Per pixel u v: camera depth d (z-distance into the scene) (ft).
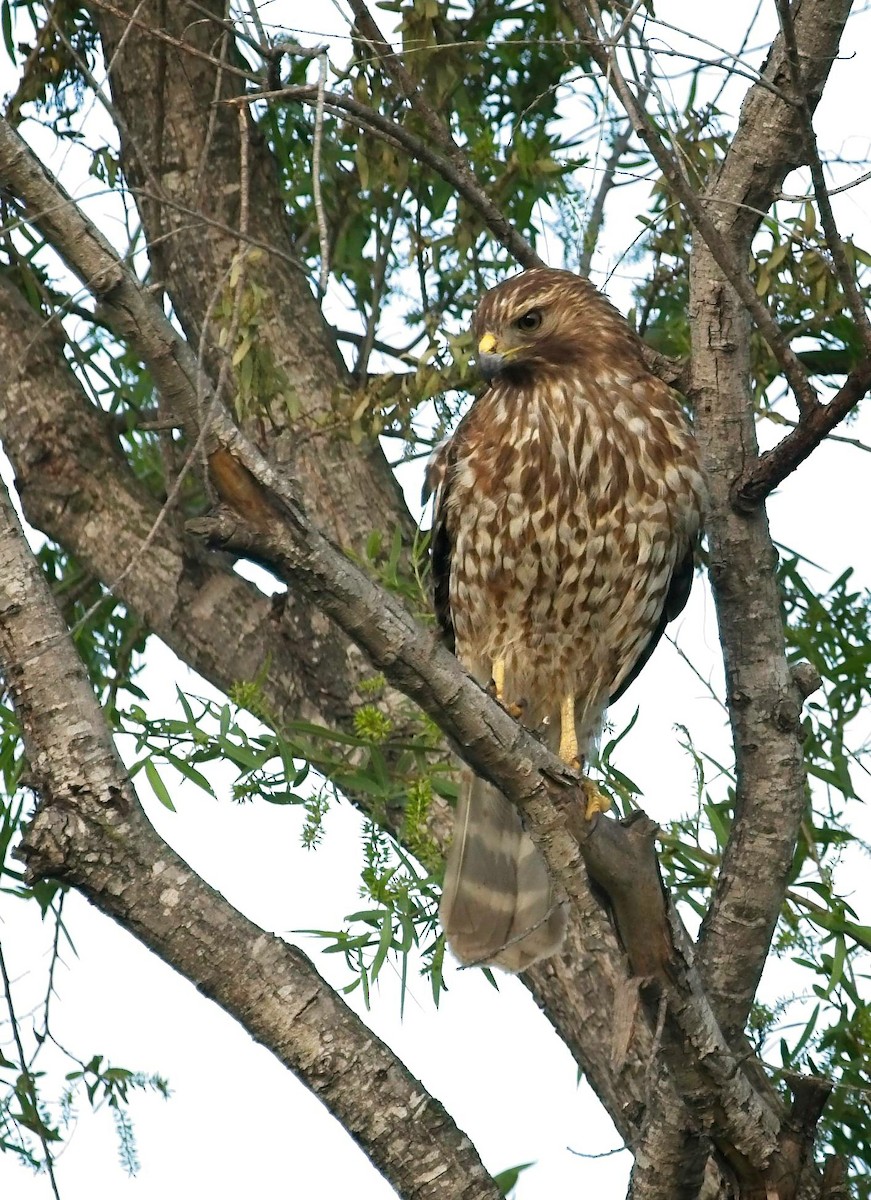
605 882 24.52
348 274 41.29
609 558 35.63
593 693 38.01
